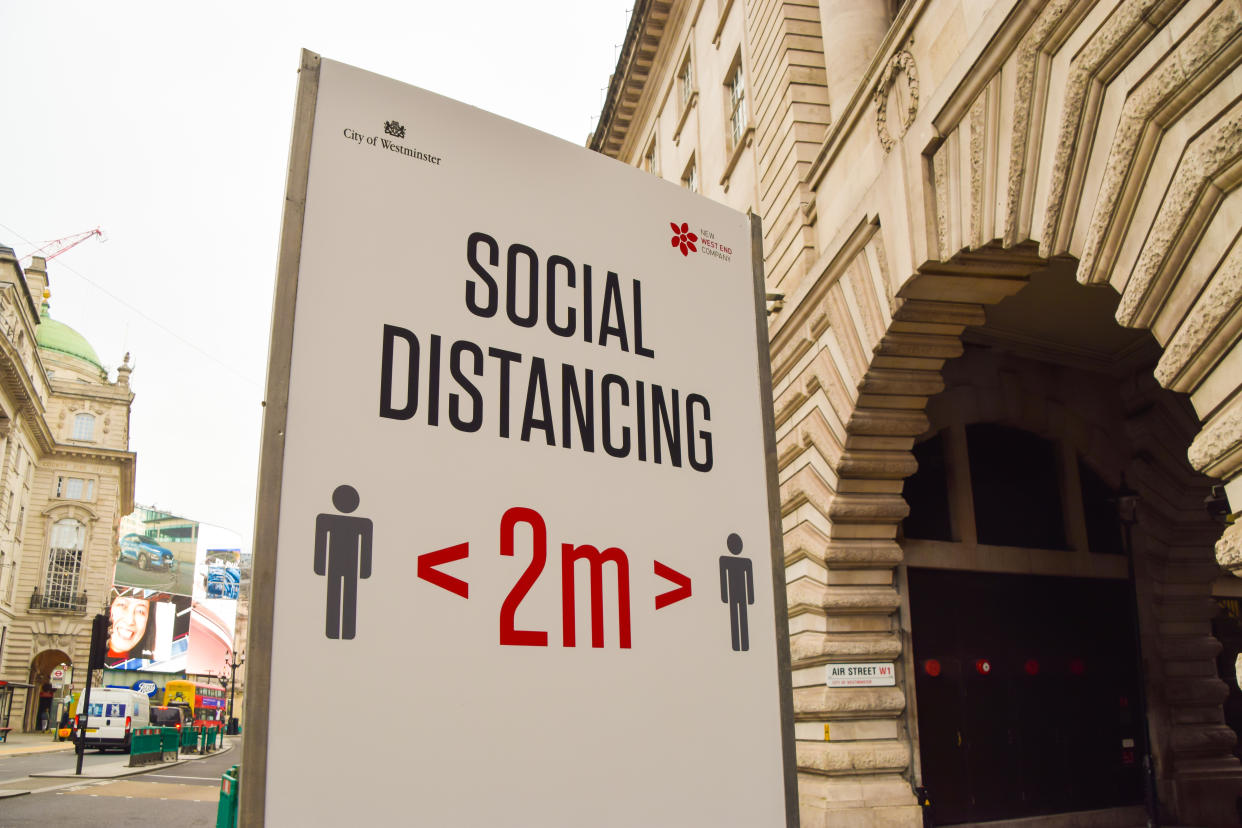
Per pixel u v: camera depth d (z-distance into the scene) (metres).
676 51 21.53
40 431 65.75
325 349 2.26
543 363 2.61
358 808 2.01
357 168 2.42
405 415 2.32
